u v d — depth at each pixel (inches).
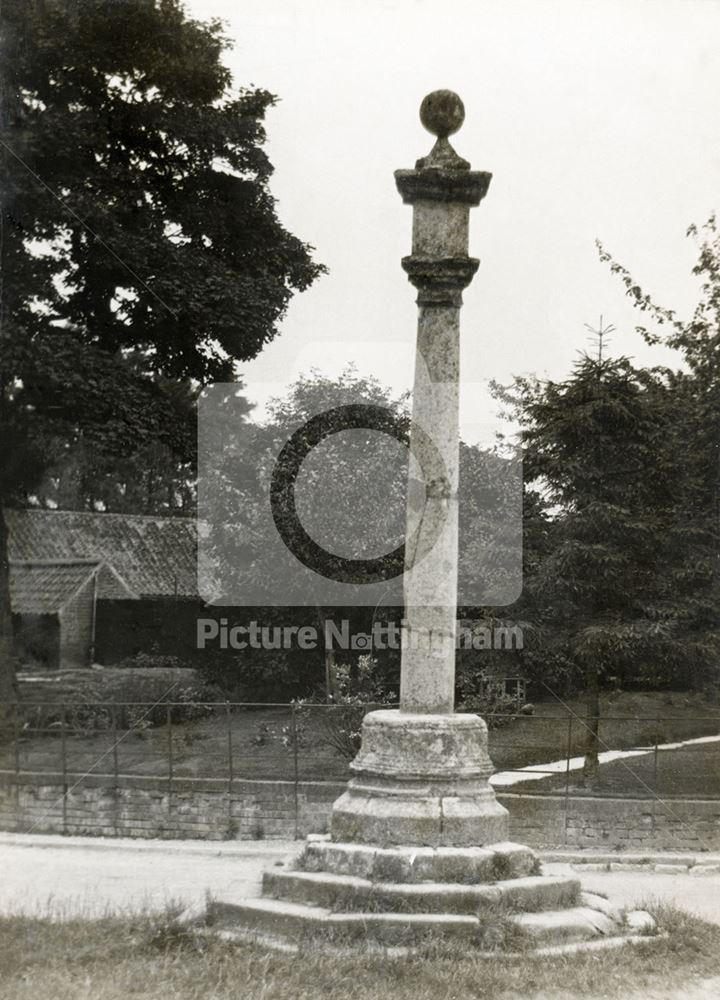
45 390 718.5
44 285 717.3
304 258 706.8
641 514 642.8
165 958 316.5
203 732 663.8
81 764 617.0
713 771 609.3
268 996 286.2
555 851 566.6
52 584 716.7
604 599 644.7
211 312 709.9
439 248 379.6
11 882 451.2
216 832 588.4
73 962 315.0
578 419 621.6
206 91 710.5
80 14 711.7
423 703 374.9
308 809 588.4
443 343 379.2
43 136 706.2
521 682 659.4
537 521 639.8
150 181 727.1
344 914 330.6
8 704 665.6
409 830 353.4
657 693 681.0
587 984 299.3
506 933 323.9
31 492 733.3
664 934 350.3
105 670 694.5
